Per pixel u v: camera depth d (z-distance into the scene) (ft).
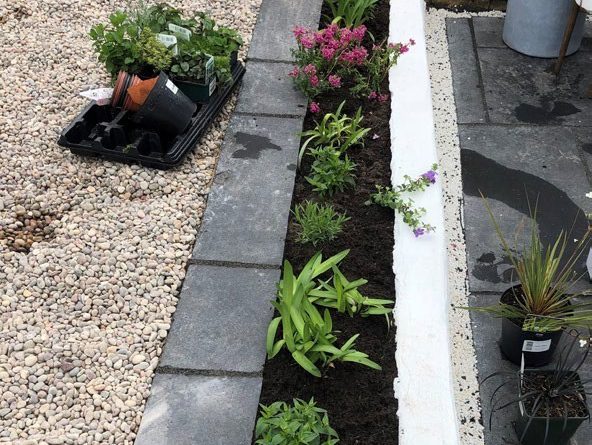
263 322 9.38
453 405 8.45
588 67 15.58
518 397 8.64
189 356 8.97
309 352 8.79
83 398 8.48
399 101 12.94
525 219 12.05
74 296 9.63
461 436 9.03
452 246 11.62
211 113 12.42
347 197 11.30
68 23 14.84
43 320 9.34
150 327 9.29
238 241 10.51
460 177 12.88
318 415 8.00
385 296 9.77
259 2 15.84
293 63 13.93
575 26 15.38
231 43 13.12
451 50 16.15
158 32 12.86
